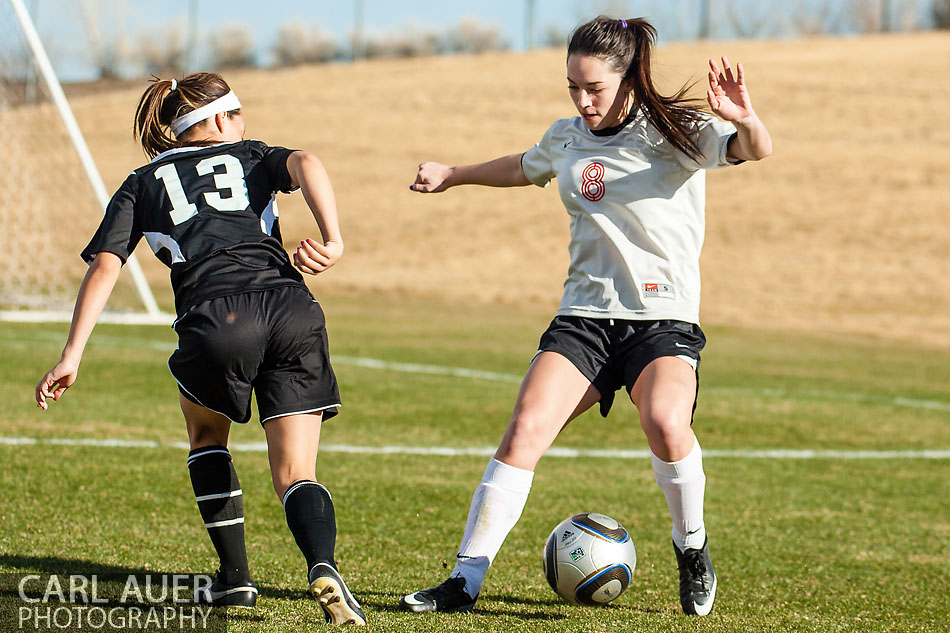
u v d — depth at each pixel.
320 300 74.44
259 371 11.72
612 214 13.47
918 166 108.56
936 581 16.28
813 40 166.62
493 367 42.97
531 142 123.44
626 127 13.47
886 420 34.00
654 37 13.41
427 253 94.50
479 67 162.88
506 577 15.12
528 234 100.50
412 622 11.70
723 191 105.75
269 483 20.91
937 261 87.19
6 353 38.22
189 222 11.73
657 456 13.04
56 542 15.52
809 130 120.44
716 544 18.19
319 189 11.60
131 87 167.00
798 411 34.91
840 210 99.25
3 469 20.41
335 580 10.76
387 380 37.50
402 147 124.75
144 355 40.00
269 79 163.38
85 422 26.34
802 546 18.34
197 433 12.68
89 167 48.00
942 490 24.09
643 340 13.30
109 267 11.58
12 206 69.88
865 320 72.31
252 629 11.21
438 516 19.06
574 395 13.20
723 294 79.88
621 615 13.03
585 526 13.50
